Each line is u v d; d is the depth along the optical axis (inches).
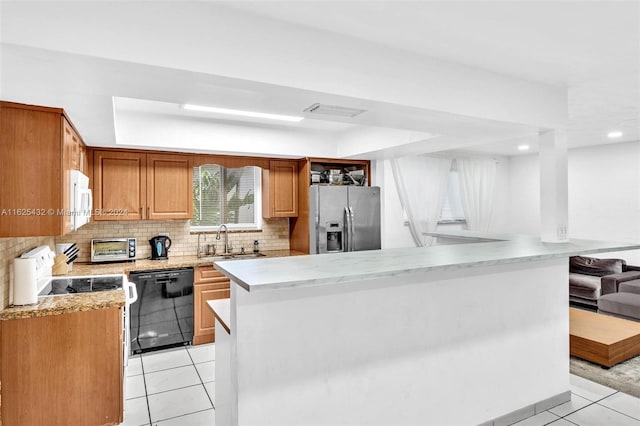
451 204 256.2
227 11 68.6
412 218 226.4
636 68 99.6
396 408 87.8
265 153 176.1
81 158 137.3
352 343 82.6
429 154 237.8
